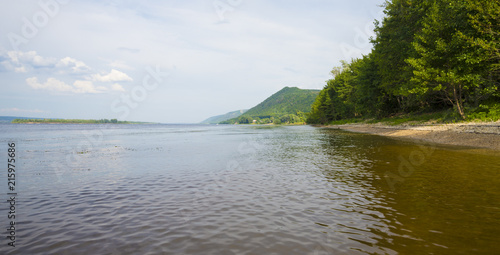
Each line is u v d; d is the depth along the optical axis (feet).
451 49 92.79
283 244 17.13
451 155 54.13
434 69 97.86
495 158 49.37
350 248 16.44
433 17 97.76
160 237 18.67
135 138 148.97
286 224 20.57
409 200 25.98
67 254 16.42
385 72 150.30
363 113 287.28
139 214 23.66
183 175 41.04
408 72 118.93
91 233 19.67
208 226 20.47
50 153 74.64
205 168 46.98
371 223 20.44
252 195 28.99
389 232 18.74
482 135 71.87
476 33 87.97
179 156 64.49
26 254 16.44
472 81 89.45
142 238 18.58
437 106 139.85
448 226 19.61
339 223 20.58
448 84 100.94
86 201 28.12
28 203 27.58
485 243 16.84
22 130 282.15
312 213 22.93
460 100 100.22
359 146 77.82
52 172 45.14
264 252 16.07
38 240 18.57
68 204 27.09
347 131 179.42
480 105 94.32
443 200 25.71
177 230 19.84
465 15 90.48
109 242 18.04
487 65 87.71
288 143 97.76
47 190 32.99
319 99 404.98
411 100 142.51
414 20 123.03
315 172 41.22
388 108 200.54
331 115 369.71
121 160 58.65
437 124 106.32
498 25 83.41
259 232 19.13
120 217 22.99
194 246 17.10
